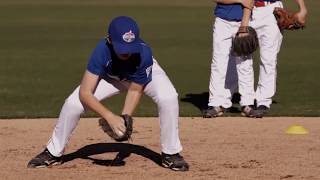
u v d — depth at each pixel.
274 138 23.44
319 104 31.55
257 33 28.00
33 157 20.38
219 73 27.89
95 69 17.45
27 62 49.16
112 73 17.75
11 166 19.25
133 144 22.36
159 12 103.44
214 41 27.92
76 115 18.56
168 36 70.12
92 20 89.44
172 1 130.12
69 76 41.75
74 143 22.48
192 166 19.30
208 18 93.25
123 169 18.91
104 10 106.38
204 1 130.75
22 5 118.44
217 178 17.94
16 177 18.02
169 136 18.56
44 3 123.88
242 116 28.16
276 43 28.17
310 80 40.03
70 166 19.27
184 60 50.91
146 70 17.61
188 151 21.30
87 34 72.31
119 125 17.20
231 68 28.97
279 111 29.45
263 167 19.19
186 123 26.44
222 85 28.02
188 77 41.97
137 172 18.56
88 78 17.55
